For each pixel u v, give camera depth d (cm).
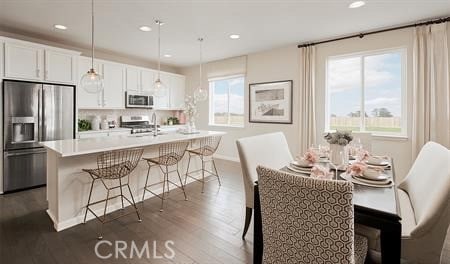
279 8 309
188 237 231
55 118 387
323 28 381
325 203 101
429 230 134
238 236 233
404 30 365
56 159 249
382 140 389
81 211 263
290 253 117
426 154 199
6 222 257
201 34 407
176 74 654
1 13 321
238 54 545
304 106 462
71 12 319
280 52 494
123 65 530
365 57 413
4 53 341
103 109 533
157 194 348
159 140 324
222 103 620
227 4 298
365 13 324
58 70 394
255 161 232
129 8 307
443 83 331
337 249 103
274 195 118
